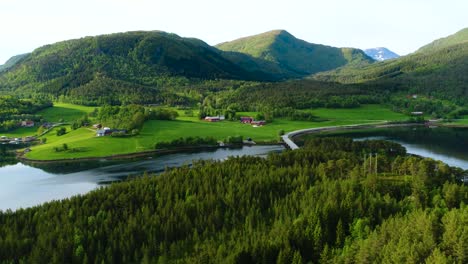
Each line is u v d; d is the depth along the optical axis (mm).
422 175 163500
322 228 118750
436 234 98375
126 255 123312
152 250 124562
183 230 133375
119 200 150625
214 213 139250
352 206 128500
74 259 119438
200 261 109312
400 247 91438
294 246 109250
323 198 135125
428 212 117312
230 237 124062
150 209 145500
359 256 96625
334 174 171250
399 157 199250
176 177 169500
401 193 149750
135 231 131750
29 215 144125
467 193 138625
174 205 146000
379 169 189125
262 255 107688
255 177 160000
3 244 122000
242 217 137500
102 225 134875
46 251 120438
